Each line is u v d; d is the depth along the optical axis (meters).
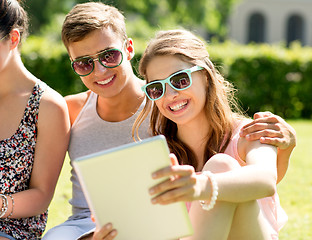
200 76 3.04
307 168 6.74
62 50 11.75
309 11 41.06
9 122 2.95
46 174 3.01
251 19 40.44
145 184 2.22
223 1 32.59
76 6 3.34
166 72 2.97
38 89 3.02
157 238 2.33
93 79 3.27
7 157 2.90
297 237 4.12
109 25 3.26
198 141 3.14
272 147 2.78
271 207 2.92
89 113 3.46
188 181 2.18
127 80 3.36
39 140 2.99
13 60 2.96
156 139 2.16
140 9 28.72
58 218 4.61
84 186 2.22
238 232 2.56
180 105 2.98
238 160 2.95
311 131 10.37
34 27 27.80
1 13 2.79
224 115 3.07
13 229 2.87
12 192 2.91
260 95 12.70
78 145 3.42
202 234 2.44
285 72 12.72
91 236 2.83
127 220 2.29
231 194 2.34
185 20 30.19
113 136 3.41
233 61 12.49
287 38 40.94
